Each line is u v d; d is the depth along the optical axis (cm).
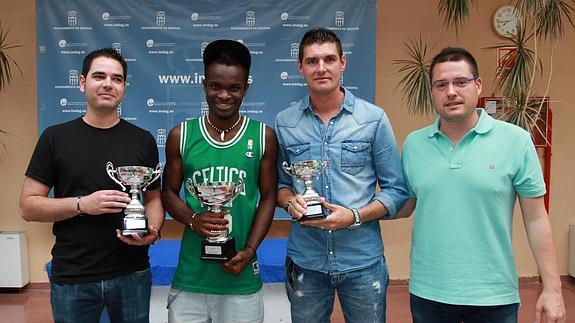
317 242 177
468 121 158
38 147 169
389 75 377
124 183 162
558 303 154
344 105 177
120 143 173
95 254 166
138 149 176
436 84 157
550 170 389
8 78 351
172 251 310
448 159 158
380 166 178
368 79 350
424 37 375
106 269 167
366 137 175
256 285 174
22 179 377
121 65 172
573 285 388
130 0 346
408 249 390
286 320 278
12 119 373
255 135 173
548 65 380
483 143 155
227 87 164
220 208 166
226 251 161
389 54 376
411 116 379
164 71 352
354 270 175
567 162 391
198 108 355
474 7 373
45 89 349
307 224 162
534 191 154
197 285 170
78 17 346
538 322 158
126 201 159
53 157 168
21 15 367
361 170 176
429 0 373
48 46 347
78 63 348
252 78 354
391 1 373
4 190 378
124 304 173
